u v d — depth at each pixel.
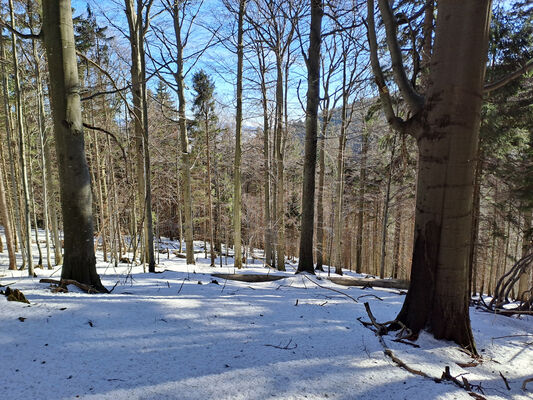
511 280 5.06
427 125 2.81
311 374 2.03
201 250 23.05
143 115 6.49
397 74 3.07
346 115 12.58
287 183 20.64
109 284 4.49
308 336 2.71
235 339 2.54
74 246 3.68
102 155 13.30
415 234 2.97
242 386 1.83
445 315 2.77
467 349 2.70
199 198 21.27
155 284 4.67
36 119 10.73
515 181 8.57
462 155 2.65
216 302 3.54
